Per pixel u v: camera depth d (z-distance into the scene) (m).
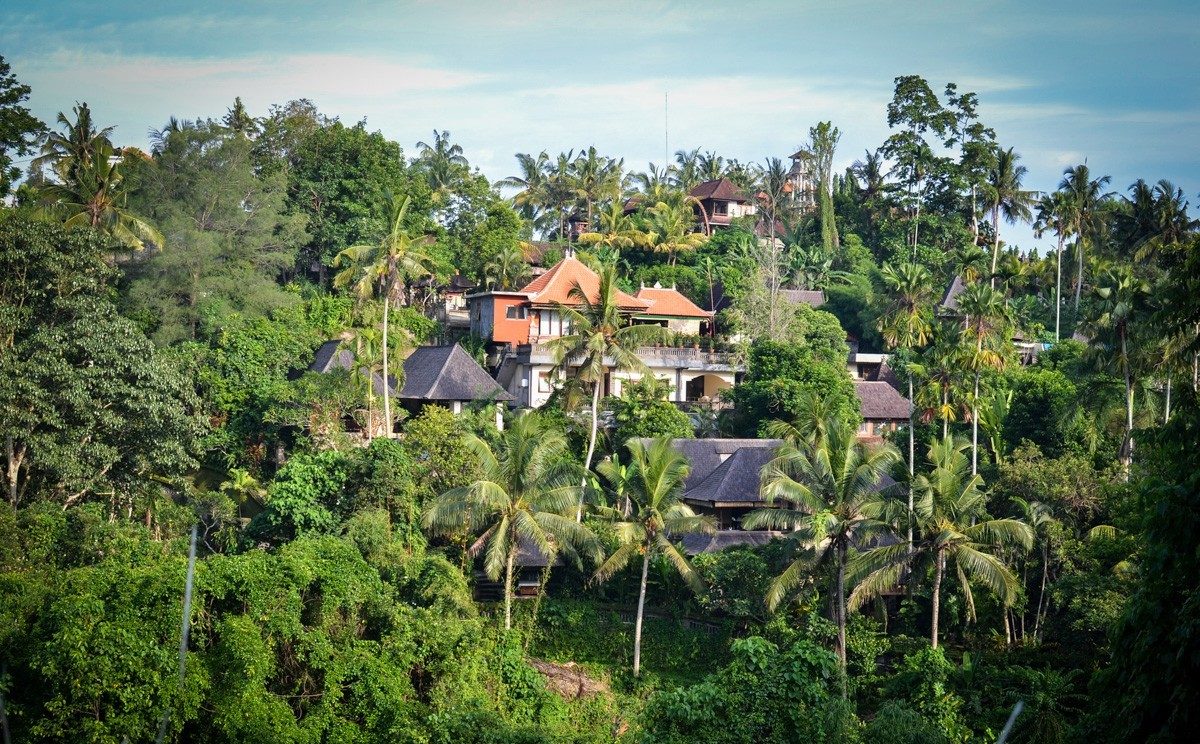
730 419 71.44
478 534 50.03
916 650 47.09
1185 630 16.97
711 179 136.25
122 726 28.19
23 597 31.73
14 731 29.41
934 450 47.69
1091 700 20.70
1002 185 106.88
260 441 61.50
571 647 49.75
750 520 45.50
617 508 55.69
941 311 73.31
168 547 42.50
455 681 34.31
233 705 29.39
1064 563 49.41
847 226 117.31
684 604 51.03
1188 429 20.84
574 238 119.38
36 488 43.75
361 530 46.00
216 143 71.38
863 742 28.75
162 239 65.00
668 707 28.64
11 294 44.44
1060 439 63.25
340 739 30.75
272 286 70.19
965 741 38.38
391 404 63.72
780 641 45.41
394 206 61.53
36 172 71.69
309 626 33.31
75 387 41.56
